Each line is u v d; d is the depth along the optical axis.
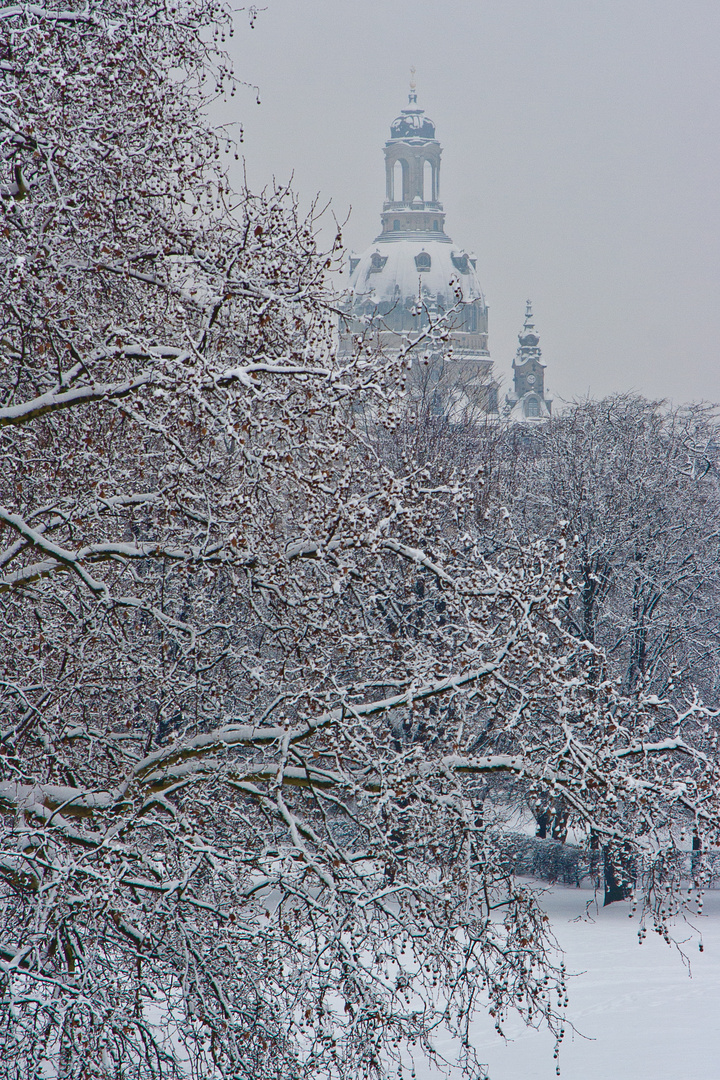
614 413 138.00
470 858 35.25
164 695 43.25
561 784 34.88
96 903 31.91
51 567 38.19
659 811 34.25
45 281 34.03
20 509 40.97
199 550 36.72
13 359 37.16
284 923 33.50
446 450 107.38
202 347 35.94
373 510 33.38
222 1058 33.19
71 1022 29.98
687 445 142.00
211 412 31.78
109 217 35.19
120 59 35.75
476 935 34.25
